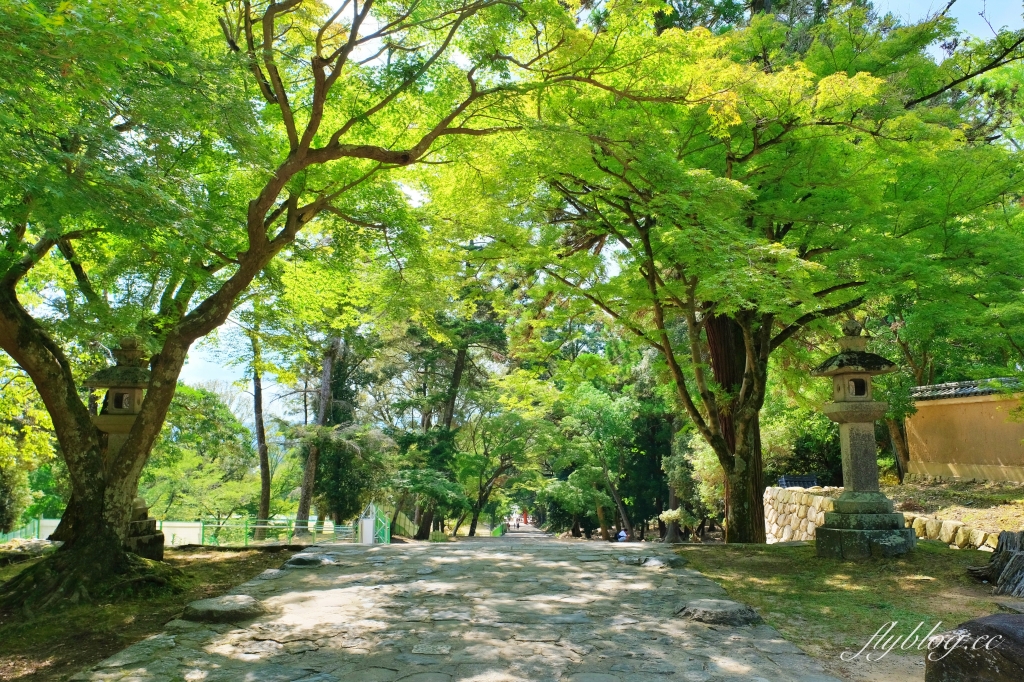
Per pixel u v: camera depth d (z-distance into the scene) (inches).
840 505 369.4
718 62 326.3
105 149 229.1
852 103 342.3
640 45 323.6
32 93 198.8
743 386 469.1
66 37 181.6
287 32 372.8
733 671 184.4
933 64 396.2
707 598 267.3
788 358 611.2
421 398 1125.1
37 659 207.9
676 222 346.6
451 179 426.6
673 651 203.2
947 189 363.9
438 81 346.3
